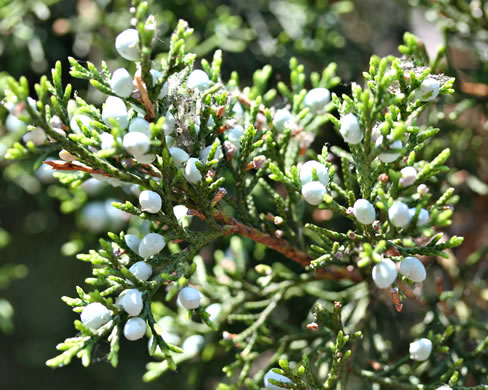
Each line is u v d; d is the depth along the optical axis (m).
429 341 0.34
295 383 0.33
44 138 0.32
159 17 0.46
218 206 0.34
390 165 0.34
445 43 0.41
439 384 0.34
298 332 0.39
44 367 0.58
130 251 0.33
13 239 0.57
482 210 0.47
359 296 0.40
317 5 0.52
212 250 0.47
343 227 0.43
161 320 0.40
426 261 0.39
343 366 0.36
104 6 0.49
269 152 0.35
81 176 0.35
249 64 0.50
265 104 0.39
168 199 0.33
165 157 0.32
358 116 0.33
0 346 0.59
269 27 0.52
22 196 0.55
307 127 0.37
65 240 0.58
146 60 0.31
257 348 0.38
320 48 0.50
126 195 0.44
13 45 0.48
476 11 0.41
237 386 0.37
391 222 0.32
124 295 0.32
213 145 0.33
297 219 0.36
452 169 0.41
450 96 0.41
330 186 0.34
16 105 0.31
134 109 0.32
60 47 0.51
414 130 0.32
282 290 0.38
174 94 0.33
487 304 0.43
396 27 0.63
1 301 0.46
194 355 0.40
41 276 0.59
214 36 0.47
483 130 0.43
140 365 0.56
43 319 0.59
